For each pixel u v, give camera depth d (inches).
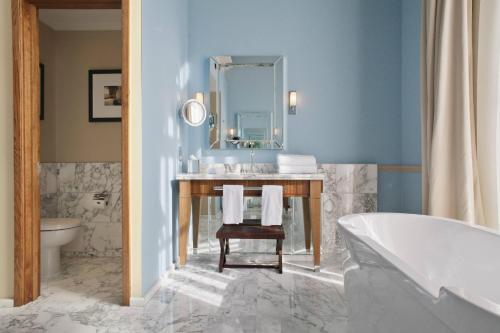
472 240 69.1
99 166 139.8
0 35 88.4
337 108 137.9
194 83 140.0
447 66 93.4
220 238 111.7
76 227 118.6
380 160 136.9
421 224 81.0
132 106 87.9
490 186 86.0
